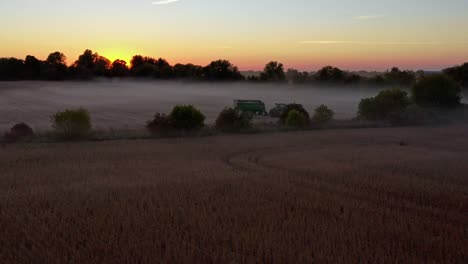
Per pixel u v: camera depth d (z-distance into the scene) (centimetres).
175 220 1404
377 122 5272
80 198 1711
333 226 1388
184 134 3988
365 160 2903
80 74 17075
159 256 1102
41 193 1788
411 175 2369
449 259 1132
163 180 2116
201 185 2002
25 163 2555
